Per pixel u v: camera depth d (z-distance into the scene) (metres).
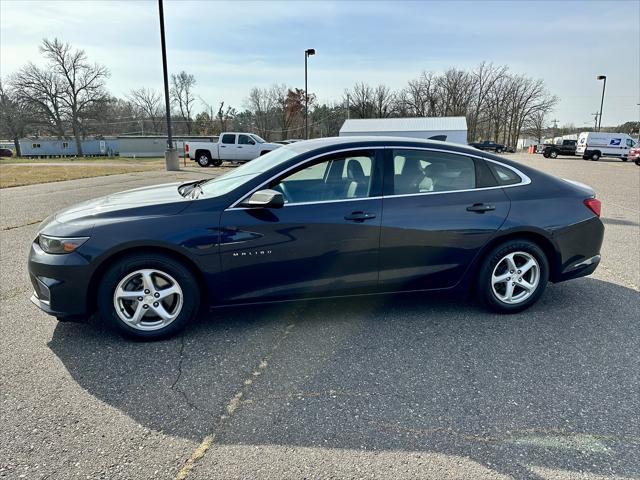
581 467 1.94
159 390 2.54
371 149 3.36
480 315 3.60
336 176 3.29
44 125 57.28
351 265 3.27
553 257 3.64
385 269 3.34
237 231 3.06
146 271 3.04
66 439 2.11
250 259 3.11
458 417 2.30
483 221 3.41
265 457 2.00
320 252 3.19
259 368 2.78
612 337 3.21
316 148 3.32
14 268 4.82
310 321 3.48
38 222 7.34
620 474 1.90
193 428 2.21
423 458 2.00
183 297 3.11
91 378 2.65
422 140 3.54
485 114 71.88
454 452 2.04
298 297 3.27
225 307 3.22
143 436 2.14
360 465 1.96
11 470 1.90
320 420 2.27
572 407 2.38
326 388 2.56
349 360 2.88
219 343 3.11
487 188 3.50
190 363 2.84
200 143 22.70
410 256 3.35
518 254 3.55
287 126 68.69
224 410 2.35
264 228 3.09
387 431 2.19
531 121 74.06
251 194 3.13
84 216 3.06
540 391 2.53
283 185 3.20
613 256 5.46
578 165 29.81
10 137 60.78
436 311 3.68
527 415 2.31
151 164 26.77
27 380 2.62
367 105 70.25
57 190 11.47
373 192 3.30
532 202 3.53
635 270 4.87
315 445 2.09
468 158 3.51
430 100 70.06
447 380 2.65
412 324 3.42
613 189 13.77
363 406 2.39
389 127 28.59
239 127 69.69
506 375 2.70
